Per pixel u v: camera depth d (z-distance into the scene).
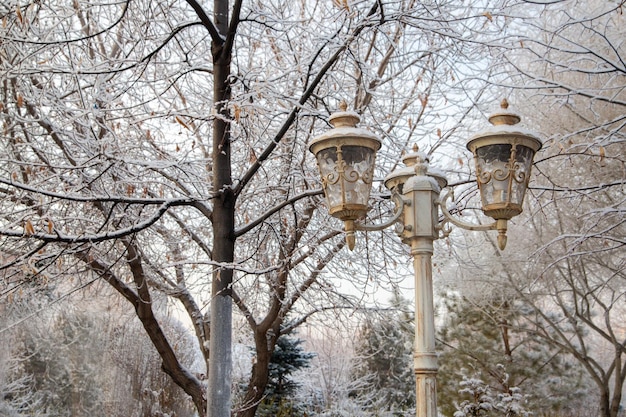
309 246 8.71
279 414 13.53
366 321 10.39
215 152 6.22
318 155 3.80
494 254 14.33
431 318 3.58
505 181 3.66
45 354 19.03
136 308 8.55
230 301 6.02
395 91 8.32
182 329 16.30
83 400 18.41
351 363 18.50
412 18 6.72
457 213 8.32
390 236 8.99
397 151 8.31
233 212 6.23
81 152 7.16
